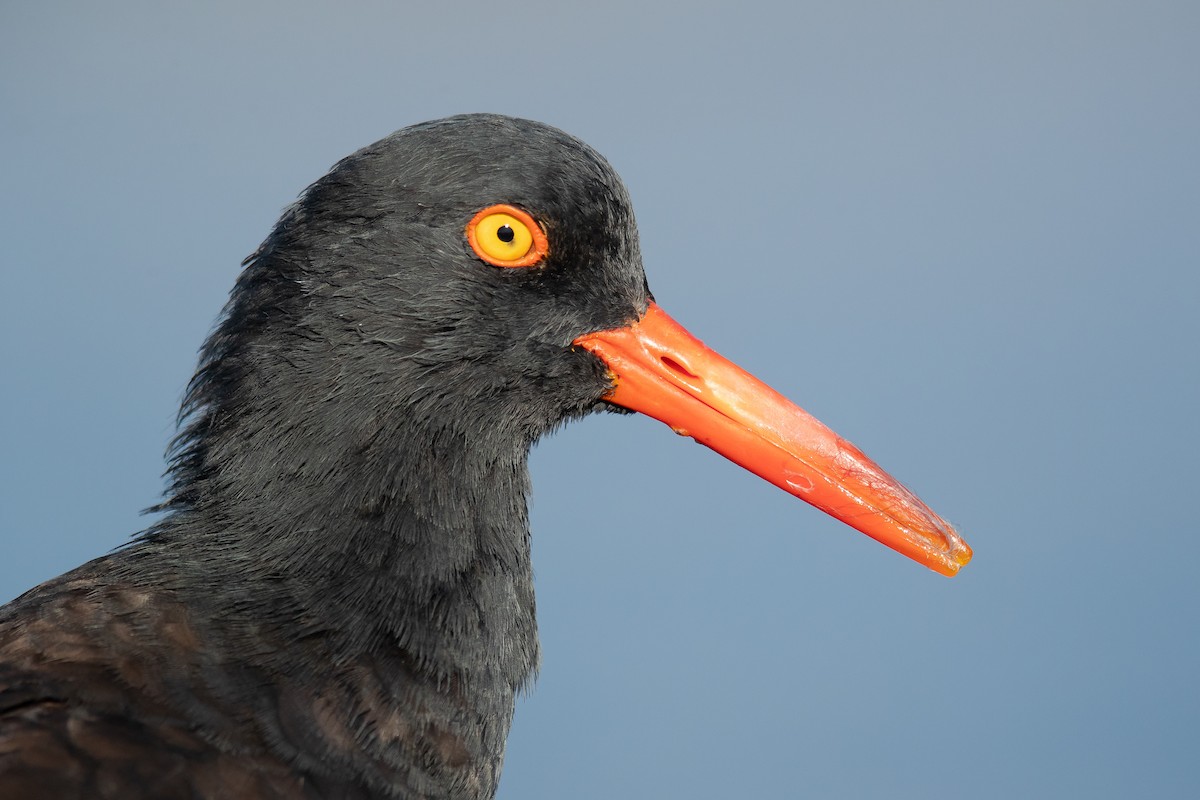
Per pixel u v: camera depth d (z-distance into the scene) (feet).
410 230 12.18
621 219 12.24
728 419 12.28
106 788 12.03
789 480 12.28
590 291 12.23
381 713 12.12
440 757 12.14
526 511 12.25
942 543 12.28
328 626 12.13
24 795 12.01
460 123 12.20
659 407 12.27
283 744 12.09
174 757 12.05
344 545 12.15
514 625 12.21
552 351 12.23
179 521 12.17
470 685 12.17
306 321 12.17
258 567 12.14
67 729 12.05
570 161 12.21
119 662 12.09
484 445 12.21
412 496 12.17
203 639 12.10
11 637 12.09
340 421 12.17
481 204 12.19
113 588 12.12
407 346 12.18
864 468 12.28
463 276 12.19
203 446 12.18
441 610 12.16
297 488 12.16
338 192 12.18
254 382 12.17
